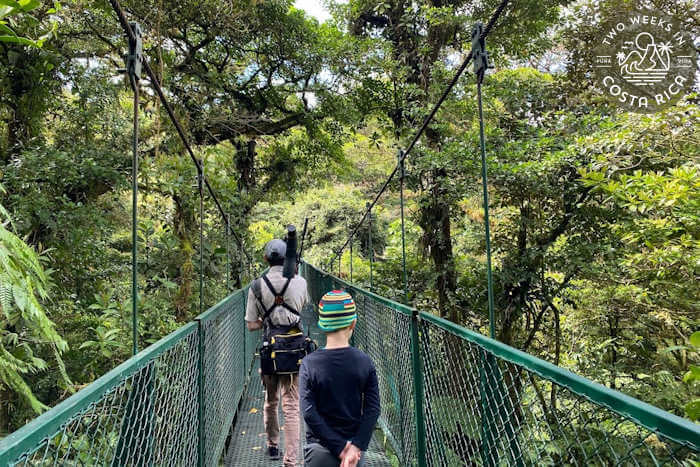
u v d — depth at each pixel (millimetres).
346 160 13148
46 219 5121
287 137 12086
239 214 9367
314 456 1824
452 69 9055
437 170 7781
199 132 9141
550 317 7930
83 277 5699
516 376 1373
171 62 7719
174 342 1916
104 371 4820
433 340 2205
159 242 6762
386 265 9836
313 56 9656
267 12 9070
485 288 8141
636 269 5469
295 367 2842
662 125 3908
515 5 8445
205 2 7598
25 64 5301
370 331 3738
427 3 9156
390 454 3150
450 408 1953
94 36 6883
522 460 1320
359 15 10938
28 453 852
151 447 1646
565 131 7133
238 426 3771
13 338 2609
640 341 6398
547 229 6867
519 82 8078
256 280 2977
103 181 6137
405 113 9039
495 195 7070
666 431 788
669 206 3785
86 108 6301
